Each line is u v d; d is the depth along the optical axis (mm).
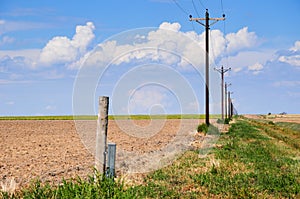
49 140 33688
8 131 45969
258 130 50062
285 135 43500
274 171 17250
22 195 11328
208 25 39688
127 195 9844
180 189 13703
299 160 21875
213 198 12578
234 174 16312
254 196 12578
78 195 9570
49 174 15930
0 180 14359
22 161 20188
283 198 12969
